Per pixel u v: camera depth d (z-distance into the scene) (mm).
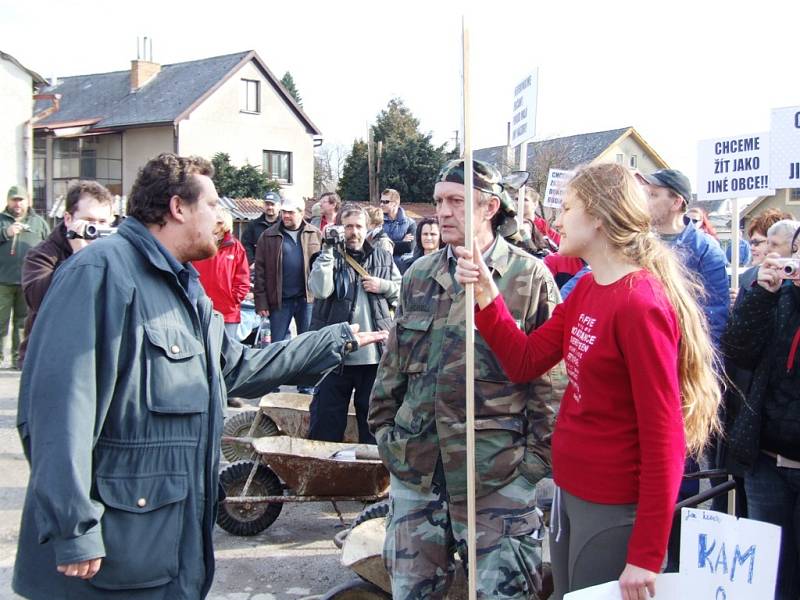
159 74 39031
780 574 3291
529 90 5828
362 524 3896
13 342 10016
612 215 2439
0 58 25438
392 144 44438
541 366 2791
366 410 5684
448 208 3020
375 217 8773
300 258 8531
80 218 4391
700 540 2469
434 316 3031
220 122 36188
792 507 3262
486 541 2924
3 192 25906
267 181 35406
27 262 4910
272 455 4715
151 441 2373
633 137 43625
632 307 2318
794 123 4812
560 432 2578
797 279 3031
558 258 5945
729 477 3668
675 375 2293
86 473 2184
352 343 3154
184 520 2439
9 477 5926
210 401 2545
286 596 4258
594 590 2291
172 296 2479
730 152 5176
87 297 2291
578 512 2480
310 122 39062
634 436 2387
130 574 2316
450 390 2939
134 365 2346
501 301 2859
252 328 9070
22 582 2338
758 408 3199
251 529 5031
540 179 33875
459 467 2922
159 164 2547
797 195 29859
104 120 37031
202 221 2547
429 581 3020
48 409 2186
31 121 26500
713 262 4410
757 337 3162
